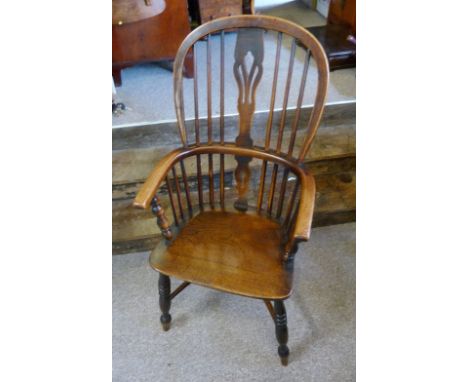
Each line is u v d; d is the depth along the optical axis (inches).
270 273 35.1
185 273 35.2
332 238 61.1
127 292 54.3
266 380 43.1
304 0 117.2
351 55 73.0
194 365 45.0
